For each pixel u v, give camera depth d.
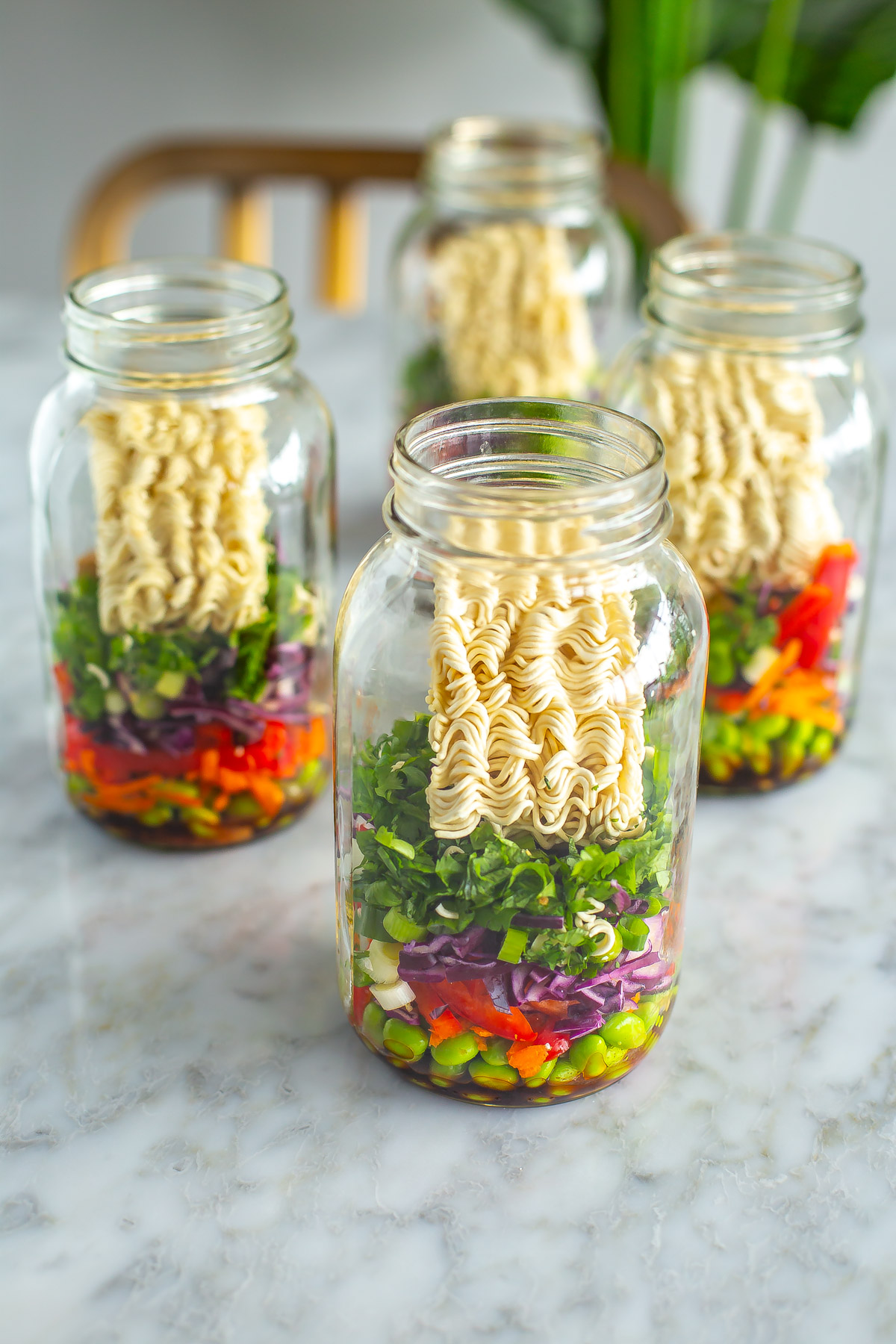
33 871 0.62
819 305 0.61
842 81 1.06
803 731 0.63
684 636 0.52
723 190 1.41
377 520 0.81
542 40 1.31
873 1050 0.56
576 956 0.50
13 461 0.85
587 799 0.50
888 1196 0.51
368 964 0.52
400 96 1.35
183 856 0.63
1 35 1.31
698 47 1.07
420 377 0.79
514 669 0.50
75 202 1.41
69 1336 0.48
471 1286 0.49
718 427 0.61
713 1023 0.57
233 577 0.58
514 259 0.77
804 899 0.61
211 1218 0.51
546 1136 0.53
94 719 0.59
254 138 0.98
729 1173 0.52
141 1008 0.57
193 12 1.29
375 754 0.51
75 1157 0.52
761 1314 0.49
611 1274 0.50
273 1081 0.55
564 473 0.52
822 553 0.61
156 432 0.58
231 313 0.63
